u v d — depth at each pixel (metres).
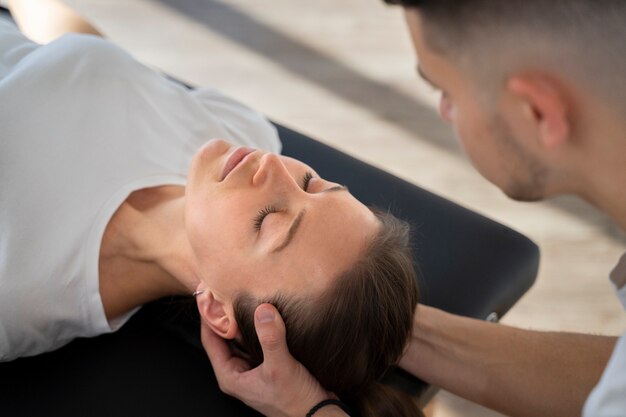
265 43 2.70
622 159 0.79
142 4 2.75
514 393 1.30
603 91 0.74
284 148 1.79
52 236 1.39
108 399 1.36
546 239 2.27
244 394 1.23
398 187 1.75
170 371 1.41
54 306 1.37
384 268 1.25
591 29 0.71
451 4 0.76
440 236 1.66
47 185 1.42
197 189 1.30
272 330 1.17
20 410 1.34
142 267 1.43
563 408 1.27
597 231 2.30
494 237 1.69
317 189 1.33
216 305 1.31
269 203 1.25
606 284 2.19
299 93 2.56
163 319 1.48
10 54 1.63
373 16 2.86
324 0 2.89
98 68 1.55
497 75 0.78
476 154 0.87
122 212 1.45
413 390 1.41
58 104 1.49
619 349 0.84
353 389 1.30
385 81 2.65
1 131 1.43
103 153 1.48
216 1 2.81
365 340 1.25
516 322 2.10
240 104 1.75
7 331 1.35
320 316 1.23
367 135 2.47
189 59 2.60
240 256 1.25
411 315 1.29
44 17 1.84
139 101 1.57
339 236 1.25
